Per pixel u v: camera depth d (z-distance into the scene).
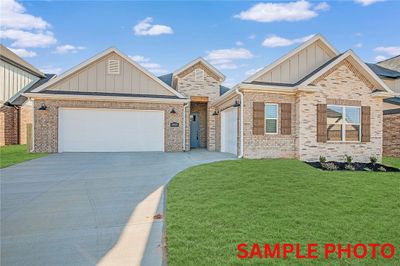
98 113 15.60
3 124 20.16
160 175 8.82
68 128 15.27
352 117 13.65
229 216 4.86
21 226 4.67
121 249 3.82
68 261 3.49
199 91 18.47
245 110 12.89
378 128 13.98
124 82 16.23
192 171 9.03
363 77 13.70
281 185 7.20
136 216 5.18
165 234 4.25
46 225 4.72
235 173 8.68
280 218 4.79
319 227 4.44
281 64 13.71
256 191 6.55
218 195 6.19
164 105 16.45
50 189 7.09
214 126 18.34
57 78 15.41
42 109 14.89
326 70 12.98
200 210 5.18
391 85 20.72
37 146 14.92
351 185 7.51
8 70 21.53
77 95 15.13
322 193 6.53
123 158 12.94
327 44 14.21
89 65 15.86
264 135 13.05
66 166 10.55
